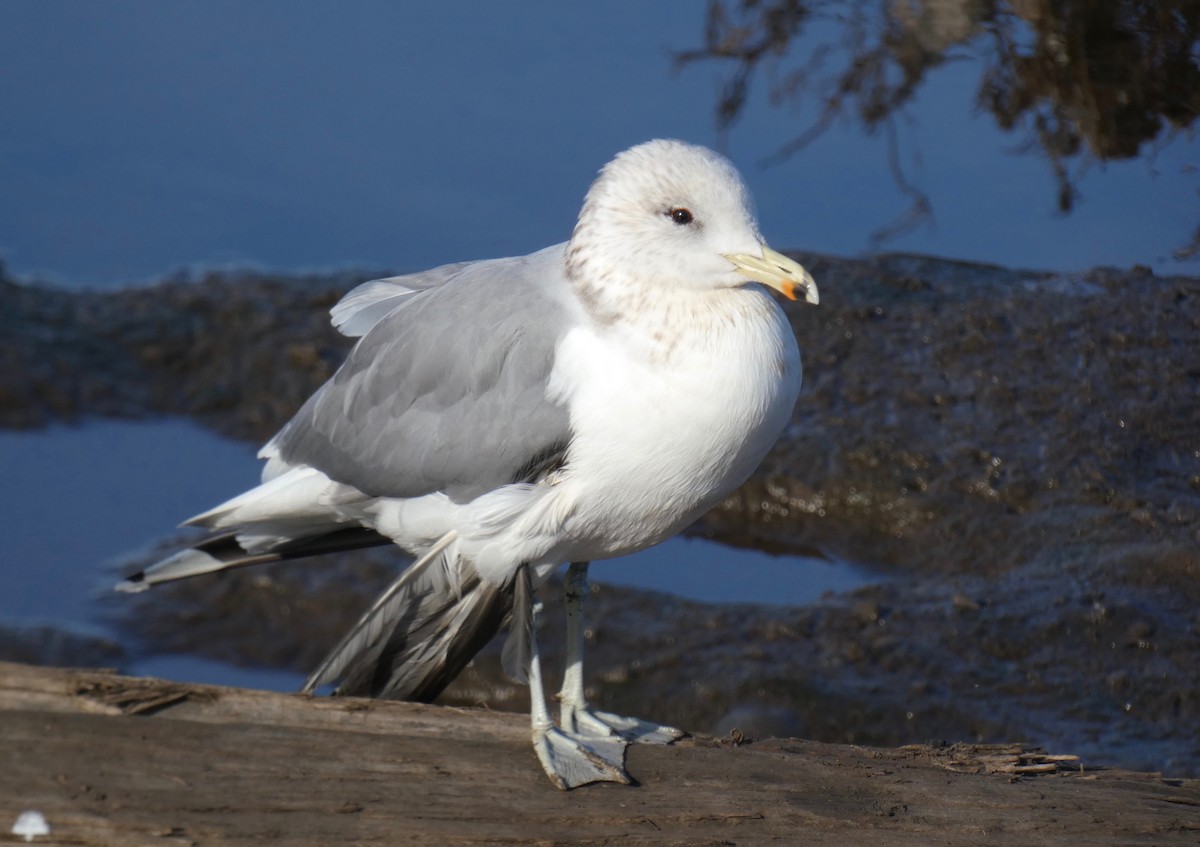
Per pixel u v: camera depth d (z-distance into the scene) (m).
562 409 8.10
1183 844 7.40
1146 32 18.11
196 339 15.41
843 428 13.89
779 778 7.82
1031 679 11.44
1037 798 7.79
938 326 15.10
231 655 11.92
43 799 6.77
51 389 14.60
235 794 6.98
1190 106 17.89
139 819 6.73
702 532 13.47
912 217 16.98
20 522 13.09
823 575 12.85
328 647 11.97
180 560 9.68
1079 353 14.68
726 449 8.05
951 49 18.58
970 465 13.47
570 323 8.20
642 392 7.93
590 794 7.51
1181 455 13.58
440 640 8.80
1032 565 12.59
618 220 8.07
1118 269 15.94
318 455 9.21
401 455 8.68
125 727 7.24
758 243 7.96
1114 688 11.33
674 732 8.62
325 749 7.40
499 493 8.21
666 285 7.99
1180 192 17.03
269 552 9.79
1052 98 18.14
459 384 8.46
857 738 10.95
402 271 16.25
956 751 8.45
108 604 12.32
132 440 14.29
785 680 11.36
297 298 15.95
